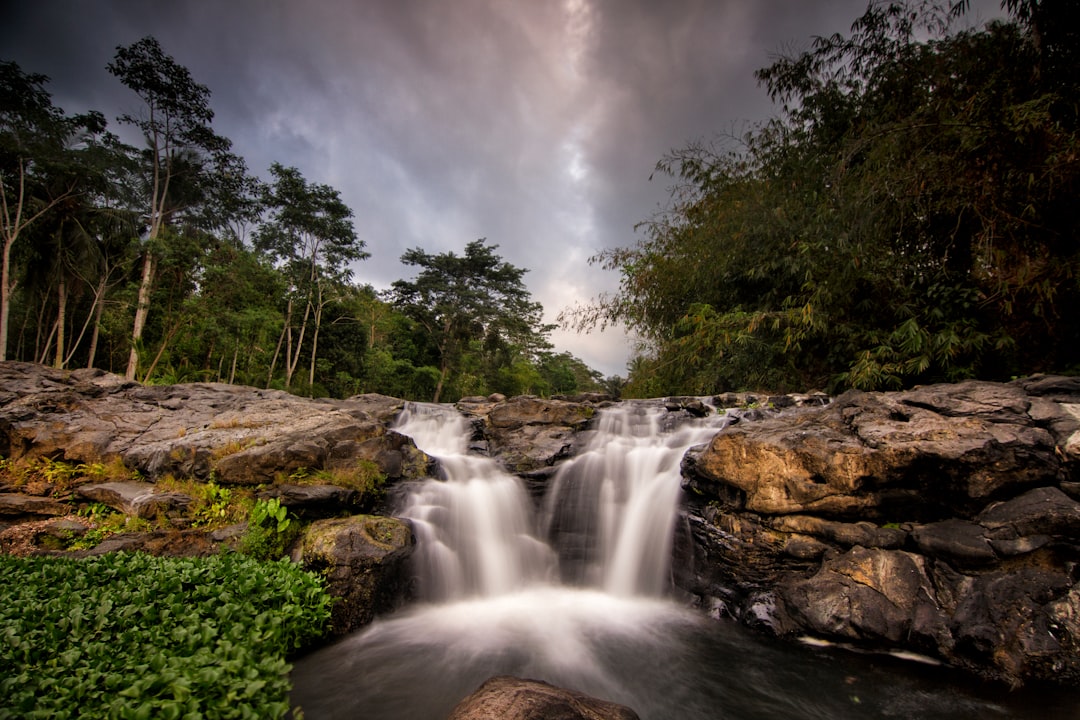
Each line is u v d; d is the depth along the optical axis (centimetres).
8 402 836
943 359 775
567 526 802
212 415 905
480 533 749
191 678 278
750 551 610
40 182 2198
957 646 458
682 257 1224
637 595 708
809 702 422
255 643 357
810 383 1064
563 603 668
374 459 775
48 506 674
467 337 4353
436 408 1256
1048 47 718
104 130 2381
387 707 414
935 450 521
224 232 2852
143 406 918
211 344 2639
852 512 564
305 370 3300
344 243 3334
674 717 405
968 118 695
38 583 429
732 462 632
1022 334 772
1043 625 435
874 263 856
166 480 701
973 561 490
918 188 745
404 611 621
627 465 820
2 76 2030
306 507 657
